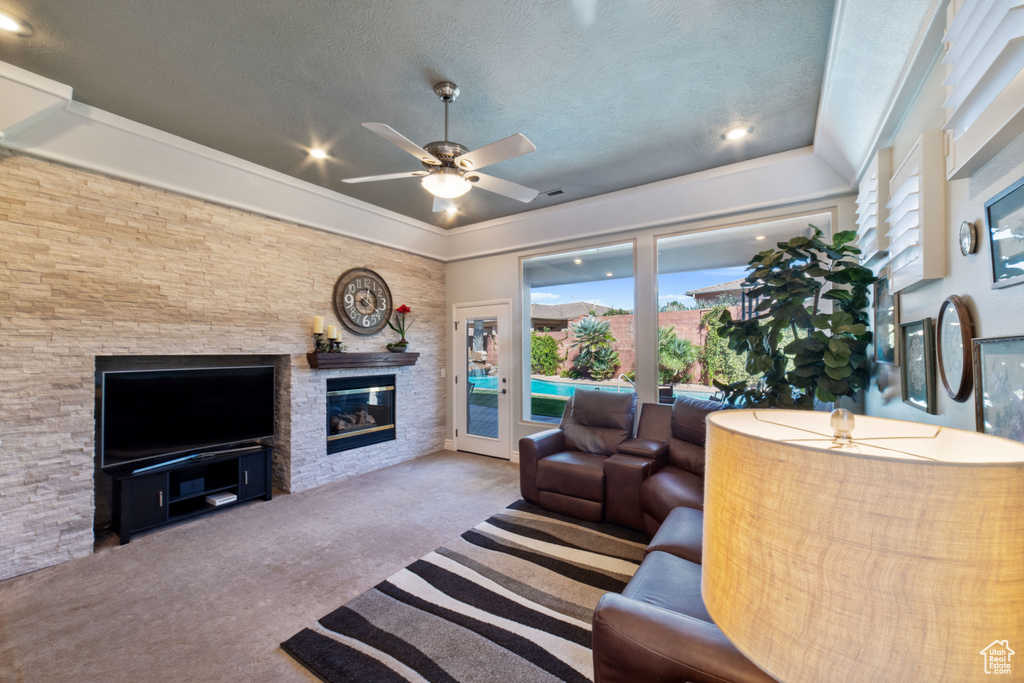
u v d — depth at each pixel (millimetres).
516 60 2232
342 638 1946
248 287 3650
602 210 4191
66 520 2672
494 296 5246
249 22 1959
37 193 2613
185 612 2146
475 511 3451
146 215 3072
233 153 3236
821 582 457
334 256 4344
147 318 3072
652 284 4152
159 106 2621
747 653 506
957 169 1333
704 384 3934
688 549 1781
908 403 2059
